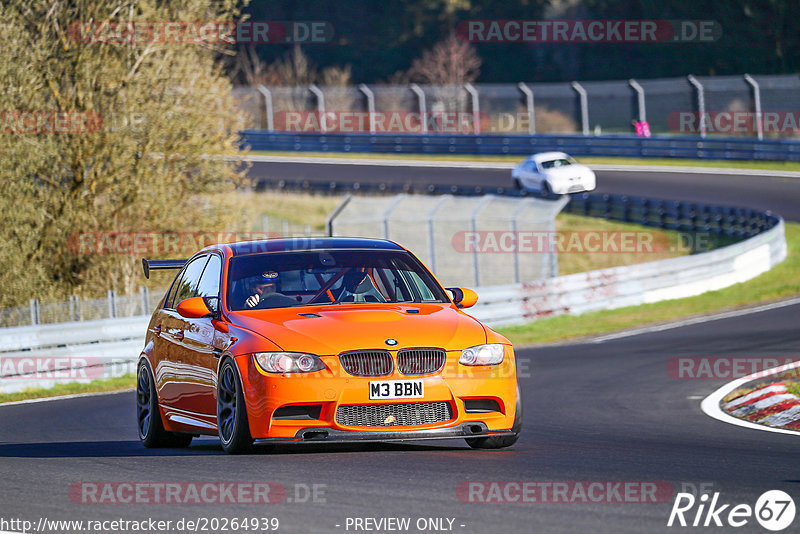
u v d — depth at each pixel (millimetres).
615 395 47688
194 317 30547
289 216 156625
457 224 119188
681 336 72438
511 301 85312
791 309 82875
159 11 96000
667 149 174500
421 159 195500
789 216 133375
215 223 99312
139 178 95312
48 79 92250
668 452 28719
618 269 91875
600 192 153500
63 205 94438
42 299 90375
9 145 89812
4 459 29828
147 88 95375
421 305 29984
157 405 33156
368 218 96750
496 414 27750
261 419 26562
